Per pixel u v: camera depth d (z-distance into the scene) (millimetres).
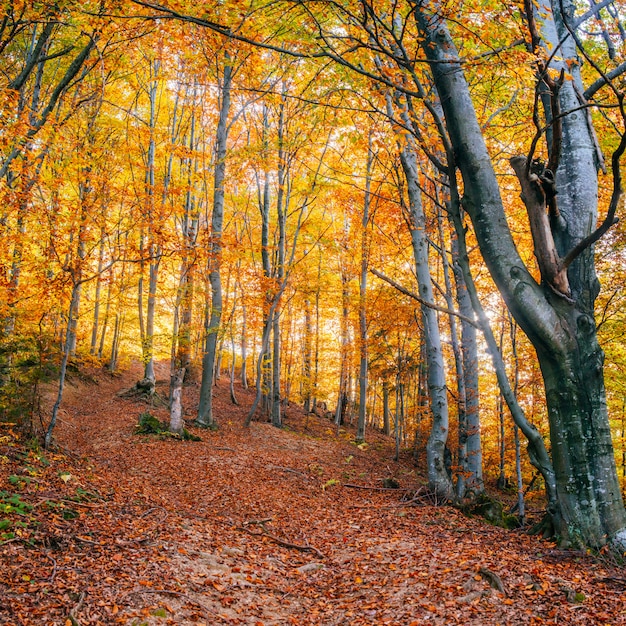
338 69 6898
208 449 13523
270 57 14383
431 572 5695
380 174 14789
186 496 9672
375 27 4656
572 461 5418
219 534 7461
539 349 5488
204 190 17859
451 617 4477
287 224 24594
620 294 11039
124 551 5680
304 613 5340
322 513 9734
